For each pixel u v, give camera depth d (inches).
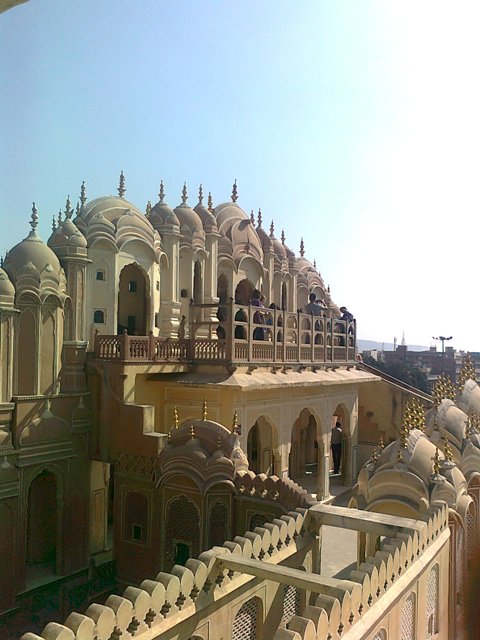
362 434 1206.3
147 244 868.0
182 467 589.0
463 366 935.0
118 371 690.8
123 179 898.7
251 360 804.6
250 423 783.1
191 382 762.2
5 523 603.8
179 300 967.0
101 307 793.6
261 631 414.9
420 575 430.9
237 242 1123.3
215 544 567.8
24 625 595.8
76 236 743.1
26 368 655.8
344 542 740.7
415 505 509.4
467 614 533.6
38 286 663.1
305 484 1061.8
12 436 622.5
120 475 666.8
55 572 665.0
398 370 2133.4
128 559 648.4
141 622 315.0
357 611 335.0
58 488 670.5
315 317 982.4
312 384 888.3
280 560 430.3
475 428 682.8
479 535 596.1
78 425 688.4
